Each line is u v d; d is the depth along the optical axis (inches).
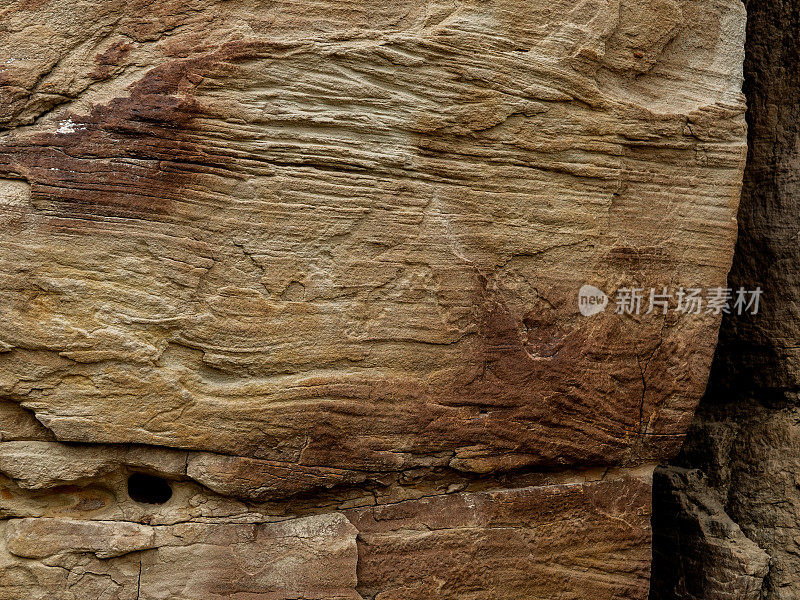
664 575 144.9
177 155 92.8
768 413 143.9
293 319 97.7
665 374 116.2
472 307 104.7
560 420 110.7
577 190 108.6
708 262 116.7
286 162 96.3
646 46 111.0
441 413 104.5
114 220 91.7
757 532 138.3
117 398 93.2
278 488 99.8
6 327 88.9
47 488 94.0
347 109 97.7
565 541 113.3
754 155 144.2
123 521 96.7
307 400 99.0
